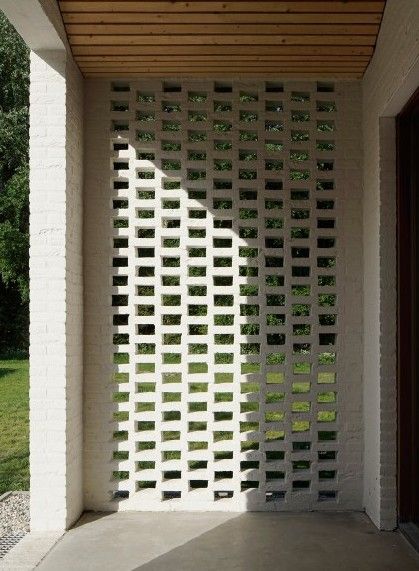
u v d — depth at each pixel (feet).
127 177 14.06
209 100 14.12
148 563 10.53
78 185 13.48
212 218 14.07
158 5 11.69
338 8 11.78
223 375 26.76
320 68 13.64
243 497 13.66
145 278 14.01
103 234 13.96
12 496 15.15
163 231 14.07
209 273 13.98
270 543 11.55
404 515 12.28
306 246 14.07
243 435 13.80
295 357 13.88
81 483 13.55
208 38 12.51
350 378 13.83
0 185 50.44
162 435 13.87
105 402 13.80
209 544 11.48
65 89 12.46
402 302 12.46
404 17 10.48
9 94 51.83
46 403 12.31
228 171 14.12
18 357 45.03
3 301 47.93
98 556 10.87
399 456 12.35
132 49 12.85
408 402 12.41
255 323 13.94
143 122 14.10
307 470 13.82
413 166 12.36
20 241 46.75
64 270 12.37
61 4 11.66
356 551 11.13
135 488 13.80
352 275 13.96
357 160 14.06
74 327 13.03
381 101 12.24
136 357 13.91
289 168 14.11
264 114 14.15
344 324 13.89
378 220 12.59
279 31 12.32
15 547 11.31
